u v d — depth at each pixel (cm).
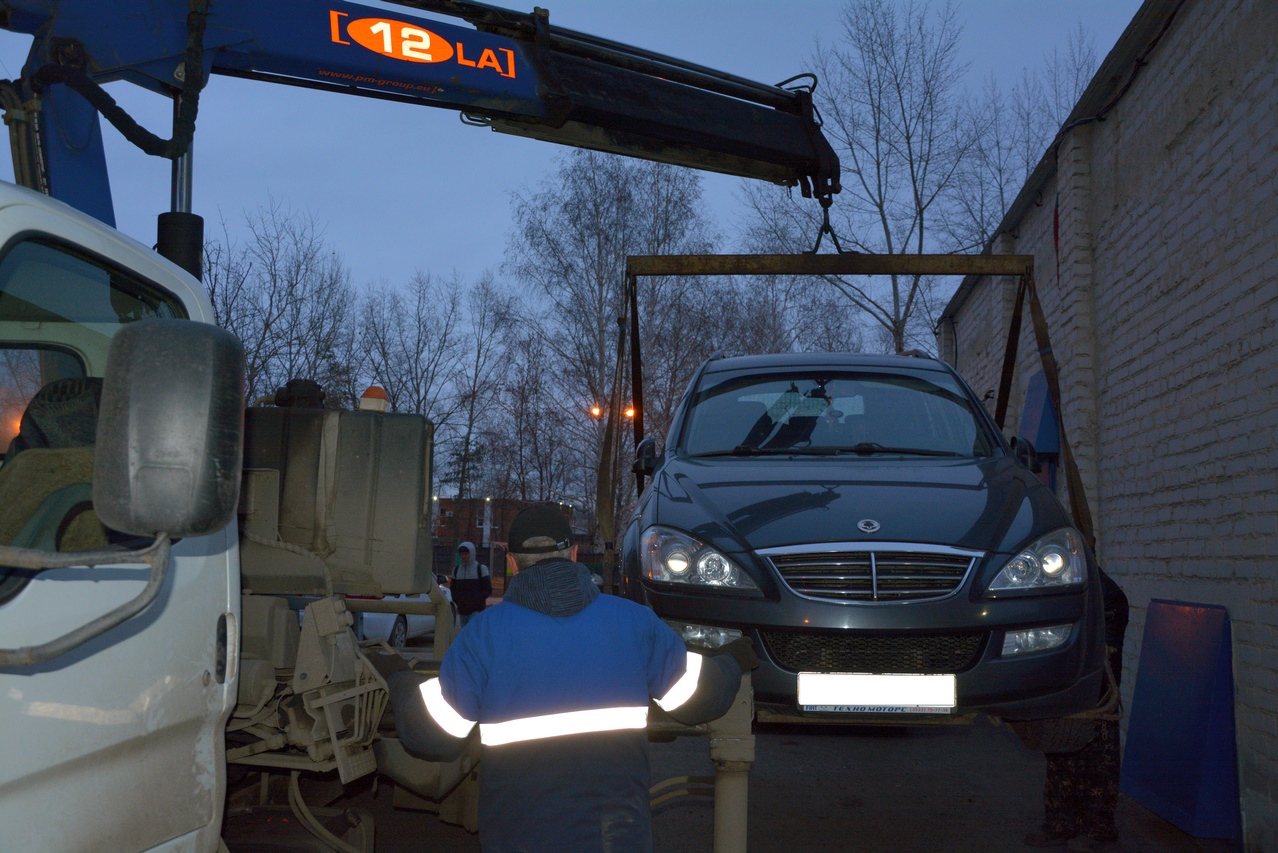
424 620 1177
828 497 431
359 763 316
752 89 645
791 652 385
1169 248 677
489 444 3847
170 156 416
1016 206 1093
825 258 538
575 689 258
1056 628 391
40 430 219
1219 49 598
